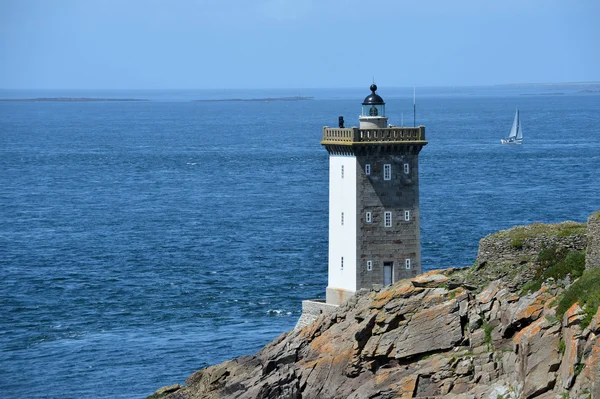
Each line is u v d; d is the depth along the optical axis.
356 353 175.00
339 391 176.25
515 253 163.75
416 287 173.00
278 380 182.62
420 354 166.62
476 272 167.38
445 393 157.88
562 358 139.62
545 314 149.00
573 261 154.62
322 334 189.75
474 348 160.38
